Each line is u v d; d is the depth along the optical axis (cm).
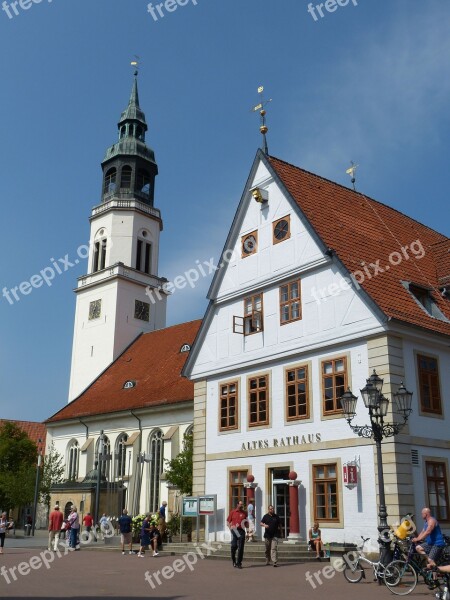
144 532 2948
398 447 2511
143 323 6425
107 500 4791
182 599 1524
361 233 3281
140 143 6875
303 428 2886
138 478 4816
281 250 3175
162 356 5584
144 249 6656
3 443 5781
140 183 6800
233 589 1733
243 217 3450
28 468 5566
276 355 3080
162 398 4844
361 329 2711
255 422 3131
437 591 1655
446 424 2753
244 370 3262
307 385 2914
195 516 3166
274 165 3344
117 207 6575
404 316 2734
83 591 1677
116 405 5234
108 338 6191
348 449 2669
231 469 3191
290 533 2770
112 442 5197
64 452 5634
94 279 6481
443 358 2852
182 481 3872
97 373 6162
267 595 1605
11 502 5488
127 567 2366
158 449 4828
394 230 3559
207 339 3509
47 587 1759
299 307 3030
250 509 2981
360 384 2689
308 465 2819
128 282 6366
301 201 3200
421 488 2553
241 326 3322
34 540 4591
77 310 6544
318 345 2884
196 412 3475
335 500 2684
